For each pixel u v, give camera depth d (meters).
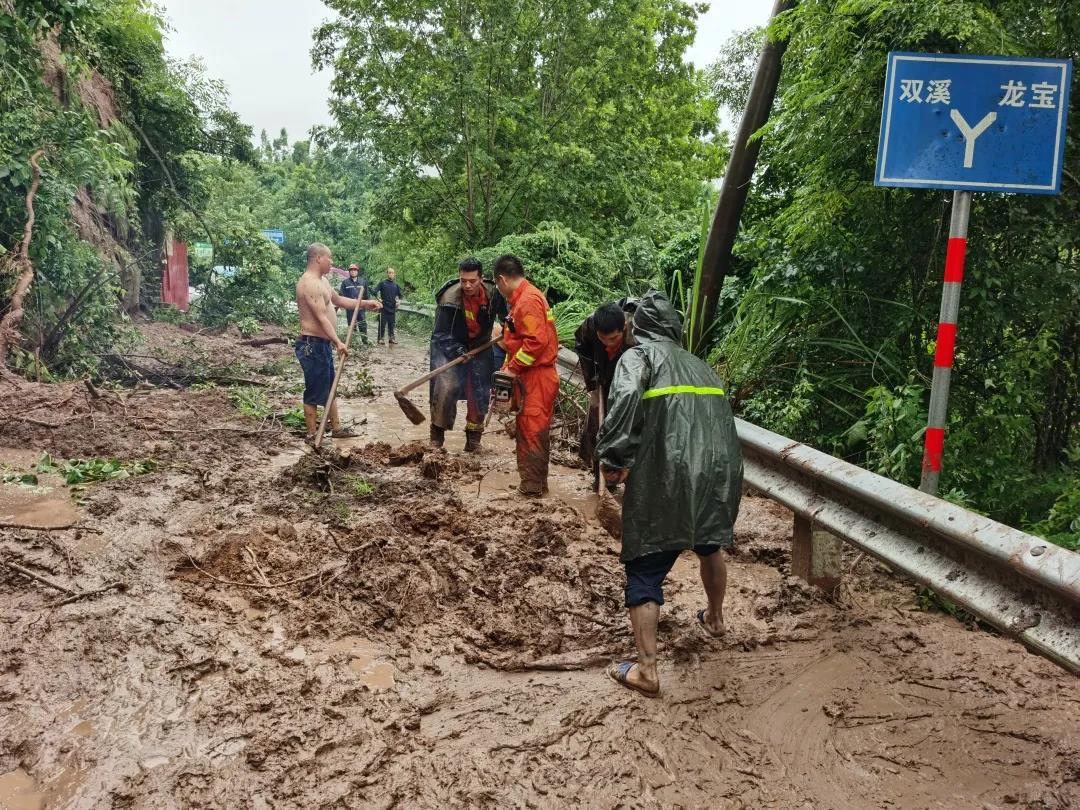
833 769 2.99
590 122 19.83
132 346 11.99
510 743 3.05
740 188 7.18
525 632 3.99
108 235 14.80
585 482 6.90
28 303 9.77
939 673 3.68
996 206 5.78
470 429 7.68
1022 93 4.29
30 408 7.39
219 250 17.72
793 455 4.45
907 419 5.55
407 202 20.11
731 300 8.55
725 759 3.04
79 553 4.52
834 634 4.06
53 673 3.37
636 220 17.80
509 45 18.81
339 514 5.49
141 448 6.88
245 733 3.03
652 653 3.44
